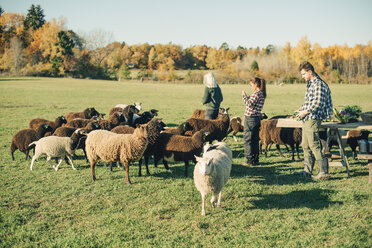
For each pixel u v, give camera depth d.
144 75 86.25
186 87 54.44
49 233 4.76
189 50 113.00
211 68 108.12
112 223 5.00
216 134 9.84
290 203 5.62
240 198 5.94
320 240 4.31
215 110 10.42
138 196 6.16
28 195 6.26
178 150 7.30
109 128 10.47
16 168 8.25
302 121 6.85
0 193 6.38
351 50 89.94
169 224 4.96
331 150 9.88
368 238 4.27
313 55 83.19
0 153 9.94
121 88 48.75
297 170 7.71
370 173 6.44
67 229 4.88
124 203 5.81
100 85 55.62
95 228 4.89
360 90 44.00
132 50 117.25
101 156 6.98
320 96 6.38
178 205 5.67
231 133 13.50
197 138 7.20
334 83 73.12
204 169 4.88
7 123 15.82
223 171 5.41
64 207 5.69
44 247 4.38
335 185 6.39
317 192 6.02
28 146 9.06
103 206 5.72
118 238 4.51
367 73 84.94
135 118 12.40
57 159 9.20
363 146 6.43
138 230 4.76
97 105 25.16
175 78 78.44
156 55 103.50
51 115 19.02
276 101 29.20
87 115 13.05
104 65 101.50
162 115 19.11
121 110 14.41
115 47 114.50
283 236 4.47
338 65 88.88
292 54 84.94
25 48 94.56
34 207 5.71
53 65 84.00
